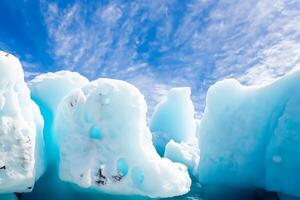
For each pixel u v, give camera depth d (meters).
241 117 7.61
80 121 5.35
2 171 4.19
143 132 5.61
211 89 8.40
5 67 4.42
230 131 7.75
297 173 6.45
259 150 7.25
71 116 5.44
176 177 5.71
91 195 5.62
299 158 6.41
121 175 5.11
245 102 7.63
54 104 6.59
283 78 7.05
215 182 7.99
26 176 4.36
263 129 7.20
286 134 6.64
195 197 8.03
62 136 5.52
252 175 7.30
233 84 8.05
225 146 7.77
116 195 5.57
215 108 8.18
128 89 5.42
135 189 5.15
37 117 5.57
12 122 4.37
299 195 6.38
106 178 5.05
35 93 6.73
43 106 6.57
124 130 5.29
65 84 6.80
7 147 4.27
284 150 6.64
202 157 8.38
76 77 7.02
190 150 11.15
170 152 10.82
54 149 6.21
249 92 7.65
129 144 5.27
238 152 7.50
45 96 6.69
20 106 4.69
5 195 4.75
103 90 5.37
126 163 5.22
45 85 6.79
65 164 5.27
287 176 6.55
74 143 5.31
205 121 8.45
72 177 5.11
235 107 7.80
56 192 5.91
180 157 10.55
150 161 5.35
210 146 8.11
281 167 6.65
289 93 6.81
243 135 7.48
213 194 8.22
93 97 5.34
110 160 5.15
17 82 4.70
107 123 5.29
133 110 5.34
